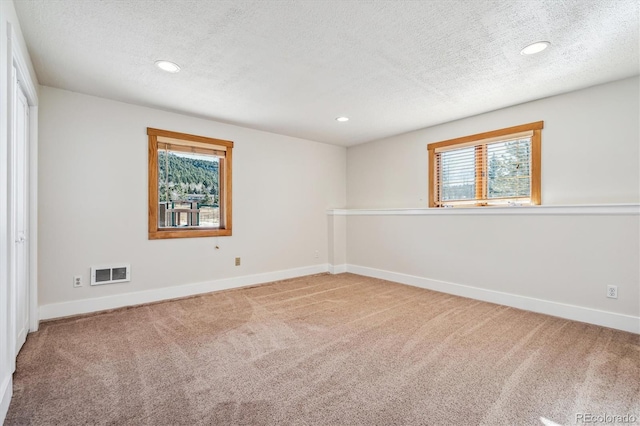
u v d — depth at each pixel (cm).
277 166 454
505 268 332
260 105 335
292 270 472
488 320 283
